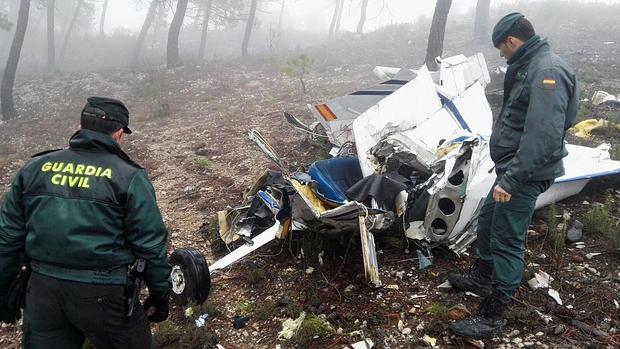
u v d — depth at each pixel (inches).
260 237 176.6
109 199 90.2
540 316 132.3
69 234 87.9
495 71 313.1
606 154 206.5
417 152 183.0
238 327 144.5
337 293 152.6
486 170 161.5
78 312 90.1
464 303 141.4
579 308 136.4
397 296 148.2
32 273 92.6
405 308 142.4
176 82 591.2
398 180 165.6
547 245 164.4
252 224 187.6
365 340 130.3
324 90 474.6
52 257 89.1
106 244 90.0
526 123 107.3
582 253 159.3
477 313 131.3
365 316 140.9
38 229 88.8
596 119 286.4
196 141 349.1
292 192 166.6
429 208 162.1
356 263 165.6
